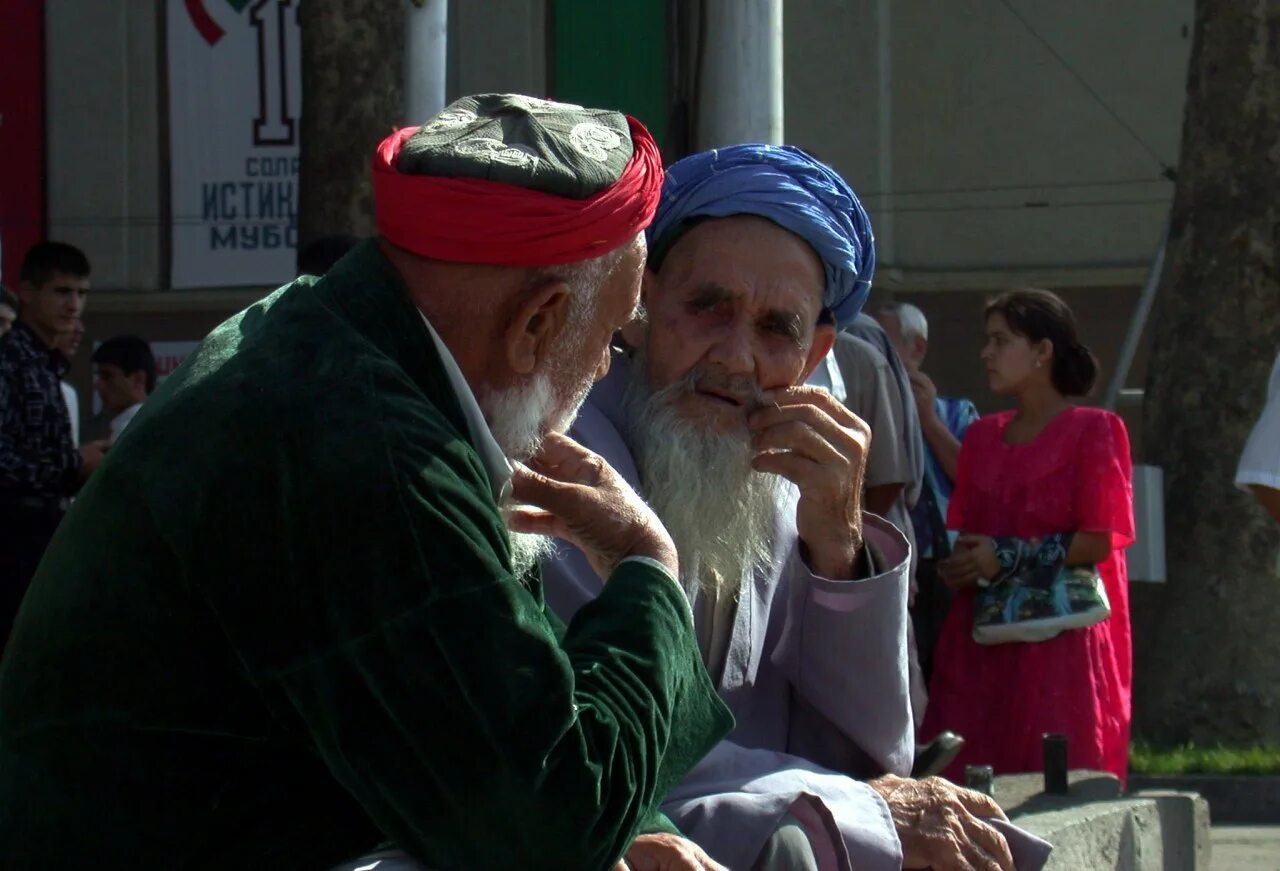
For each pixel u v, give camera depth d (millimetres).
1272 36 9969
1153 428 10219
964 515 5719
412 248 1991
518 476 2117
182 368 1983
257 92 19016
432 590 1805
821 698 2910
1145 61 18766
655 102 15203
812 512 2846
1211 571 9812
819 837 2602
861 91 19000
